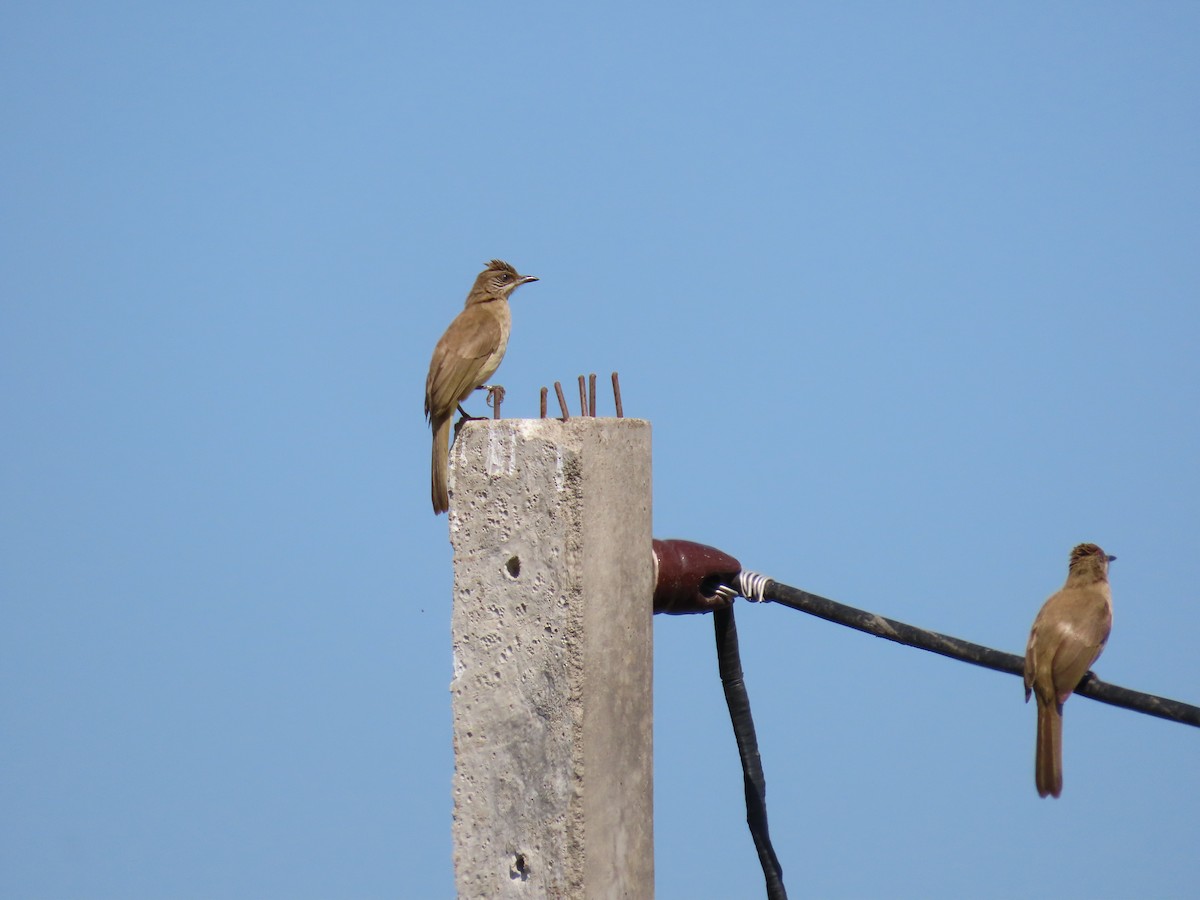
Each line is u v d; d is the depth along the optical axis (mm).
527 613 11289
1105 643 11719
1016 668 11789
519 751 11273
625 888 11461
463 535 11648
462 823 11500
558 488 11164
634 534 11781
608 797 11281
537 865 11125
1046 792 11320
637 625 11797
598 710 11203
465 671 11570
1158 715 11008
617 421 11586
